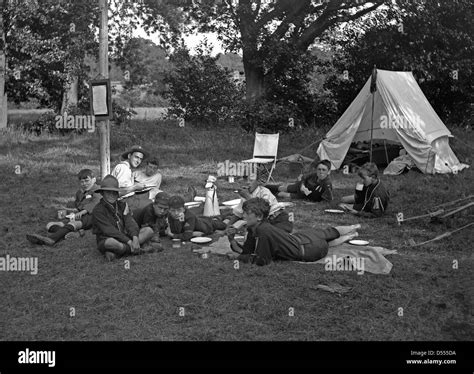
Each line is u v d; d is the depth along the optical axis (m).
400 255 6.61
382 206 8.58
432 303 5.10
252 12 22.27
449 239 7.25
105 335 4.50
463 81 20.95
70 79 19.59
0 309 5.05
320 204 9.59
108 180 6.43
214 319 4.80
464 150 15.77
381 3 21.45
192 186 10.62
